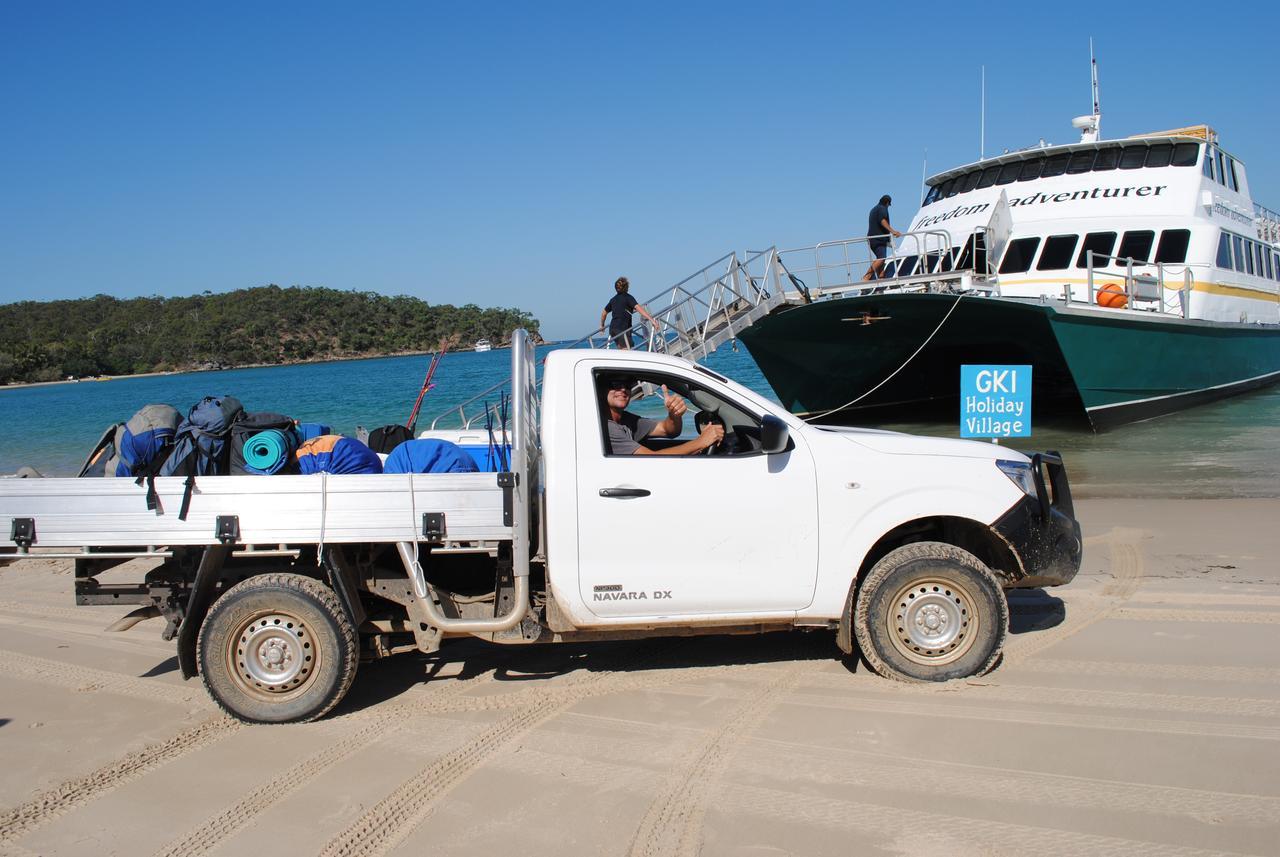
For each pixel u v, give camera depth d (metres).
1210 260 17.00
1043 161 17.97
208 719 4.75
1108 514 9.59
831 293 15.65
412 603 4.84
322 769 4.13
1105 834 3.35
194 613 4.73
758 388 33.59
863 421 19.95
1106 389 15.66
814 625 4.98
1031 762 3.93
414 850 3.41
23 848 3.49
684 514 4.77
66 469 19.27
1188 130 17.83
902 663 4.88
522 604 4.68
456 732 4.50
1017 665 5.12
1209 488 10.91
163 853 3.44
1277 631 5.57
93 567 4.87
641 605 4.78
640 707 4.74
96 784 4.02
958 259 16.23
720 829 3.48
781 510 4.83
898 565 4.86
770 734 4.33
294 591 4.60
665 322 13.93
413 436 7.05
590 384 4.85
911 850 3.29
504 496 4.66
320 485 4.62
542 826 3.56
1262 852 3.20
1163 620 5.88
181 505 4.61
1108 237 16.69
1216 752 3.95
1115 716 4.38
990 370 9.14
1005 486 5.01
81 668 5.63
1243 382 20.31
